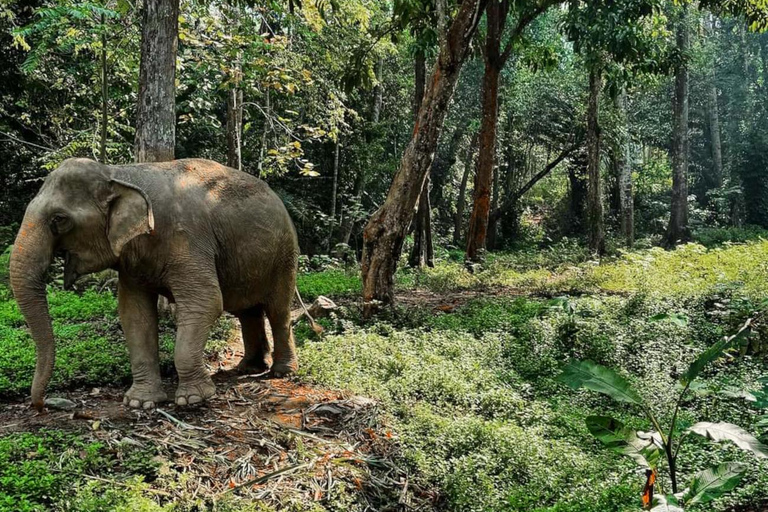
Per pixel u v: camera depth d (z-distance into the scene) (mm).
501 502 4918
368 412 5934
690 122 43125
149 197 5594
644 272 13688
